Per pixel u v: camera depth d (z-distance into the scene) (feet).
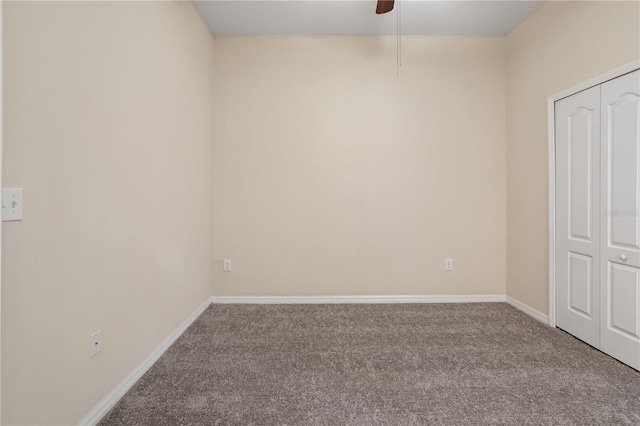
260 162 11.19
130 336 6.08
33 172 3.94
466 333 8.56
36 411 4.02
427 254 11.28
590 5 7.64
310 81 11.17
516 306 10.64
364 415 5.26
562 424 5.04
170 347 7.73
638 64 6.48
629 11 6.69
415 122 11.21
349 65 11.18
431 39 11.19
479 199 11.25
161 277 7.36
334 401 5.63
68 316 4.52
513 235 10.82
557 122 8.81
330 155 11.20
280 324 9.24
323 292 11.28
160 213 7.29
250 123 11.15
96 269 5.11
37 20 3.97
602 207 7.39
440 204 11.25
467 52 11.20
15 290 3.74
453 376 6.43
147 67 6.64
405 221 11.26
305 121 11.19
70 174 4.54
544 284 9.35
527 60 10.00
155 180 7.03
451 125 11.23
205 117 10.38
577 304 8.17
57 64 4.29
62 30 4.36
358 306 10.84
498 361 7.03
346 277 11.27
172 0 7.85
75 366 4.66
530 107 9.87
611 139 7.18
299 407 5.46
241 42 11.14
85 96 4.82
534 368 6.72
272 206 11.19
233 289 11.24
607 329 7.29
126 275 5.95
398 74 11.20
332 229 11.24
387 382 6.22
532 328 8.88
